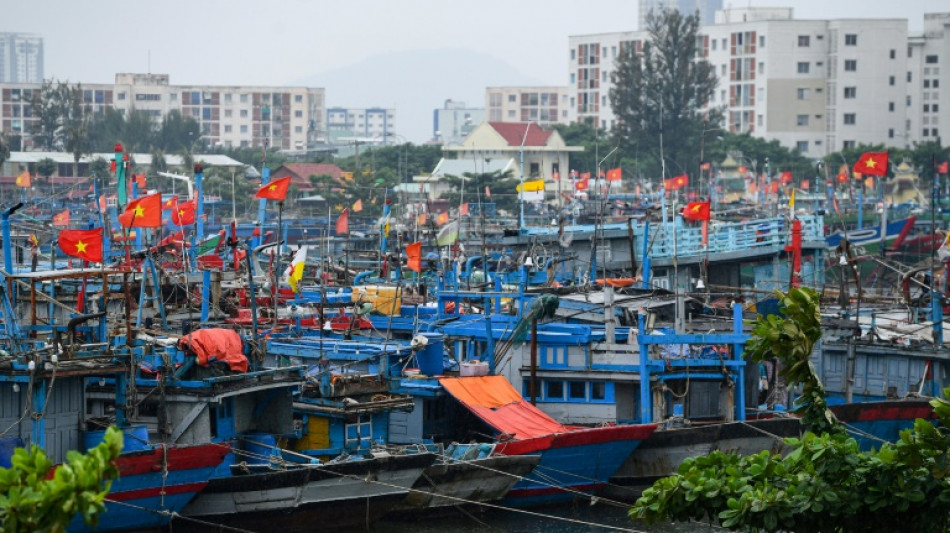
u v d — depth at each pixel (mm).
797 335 36000
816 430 36844
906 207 166500
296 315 72250
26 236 92625
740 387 66688
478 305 83125
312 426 60250
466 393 63688
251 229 130500
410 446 59844
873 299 93375
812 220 101875
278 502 55250
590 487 63094
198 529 54875
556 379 67188
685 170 197625
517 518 61781
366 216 150875
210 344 55844
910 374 74875
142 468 51375
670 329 71625
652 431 63312
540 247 100125
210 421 55375
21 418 50312
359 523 57594
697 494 34656
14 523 25516
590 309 74562
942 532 34000
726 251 99312
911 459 33656
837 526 34188
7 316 53656
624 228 101375
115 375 52625
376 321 76688
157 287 67438
